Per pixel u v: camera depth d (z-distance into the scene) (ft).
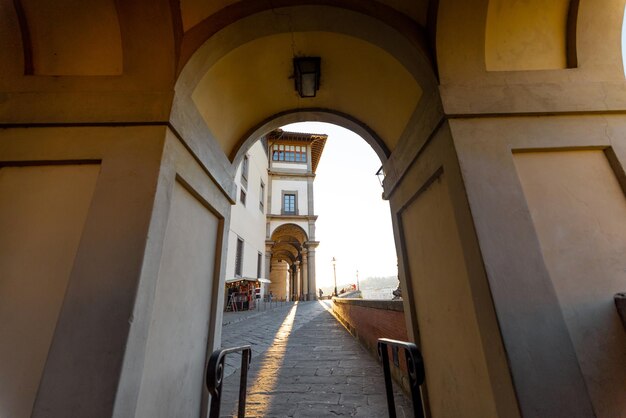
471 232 5.04
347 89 9.75
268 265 76.02
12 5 5.97
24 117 5.76
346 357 17.69
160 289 5.69
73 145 5.64
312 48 8.46
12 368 4.57
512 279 4.68
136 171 5.42
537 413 3.99
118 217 5.13
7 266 5.08
